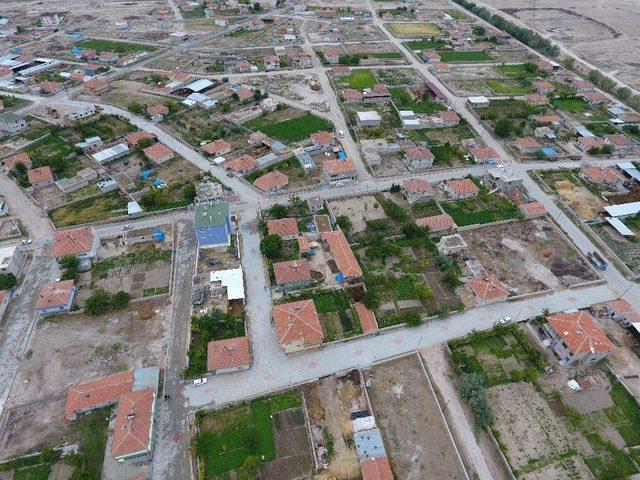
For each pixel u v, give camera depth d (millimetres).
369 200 114500
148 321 82250
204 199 110500
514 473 62594
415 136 144500
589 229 106438
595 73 186750
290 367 75000
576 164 132250
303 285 88812
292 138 140875
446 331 81750
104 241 100250
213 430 66562
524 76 185500
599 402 71250
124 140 136875
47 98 165500
